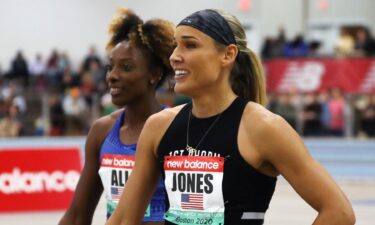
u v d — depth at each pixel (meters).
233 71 4.02
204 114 3.88
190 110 3.95
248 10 35.22
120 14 5.38
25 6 35.03
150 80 5.30
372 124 25.61
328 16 35.50
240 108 3.83
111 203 5.18
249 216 3.78
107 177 5.19
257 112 3.78
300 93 26.28
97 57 29.16
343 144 24.28
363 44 26.94
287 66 26.53
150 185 4.12
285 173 3.75
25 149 12.41
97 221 11.77
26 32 35.09
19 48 35.09
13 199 12.26
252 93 4.11
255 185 3.77
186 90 3.83
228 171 3.74
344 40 28.30
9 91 26.70
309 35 35.28
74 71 31.22
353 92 26.08
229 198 3.75
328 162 23.19
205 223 3.78
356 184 18.78
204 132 3.83
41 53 35.22
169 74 5.38
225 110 3.84
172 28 5.28
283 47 27.30
